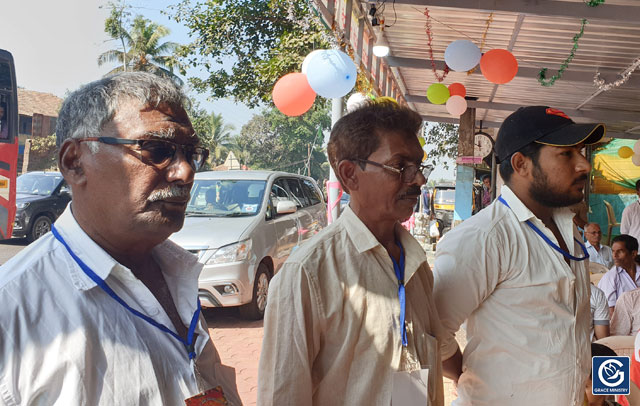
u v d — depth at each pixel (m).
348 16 5.09
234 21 13.49
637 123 10.63
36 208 10.75
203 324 1.44
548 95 9.47
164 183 1.21
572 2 5.05
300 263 1.54
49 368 1.03
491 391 1.98
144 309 1.22
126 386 1.10
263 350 1.60
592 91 8.73
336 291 1.54
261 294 6.20
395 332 1.57
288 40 11.55
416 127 1.67
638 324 3.75
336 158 1.71
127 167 1.16
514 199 2.03
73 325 1.07
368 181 1.62
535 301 1.93
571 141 1.90
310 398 1.53
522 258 1.95
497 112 12.16
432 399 1.65
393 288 1.62
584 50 6.78
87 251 1.16
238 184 6.91
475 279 1.94
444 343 2.05
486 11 5.27
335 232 1.63
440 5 5.18
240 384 4.38
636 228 6.95
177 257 1.46
